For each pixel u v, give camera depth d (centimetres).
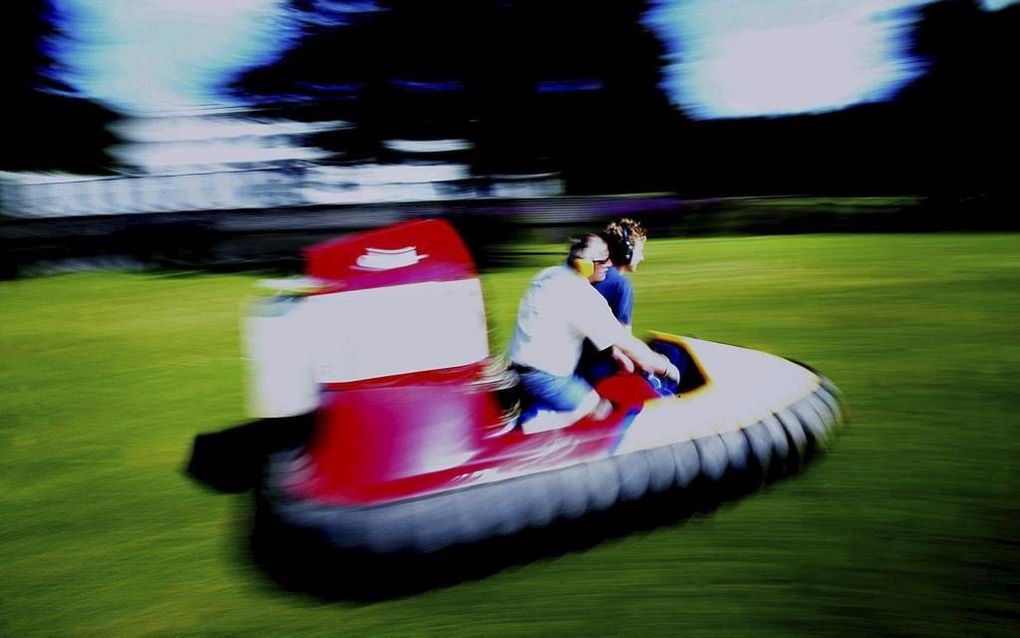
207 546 280
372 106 1343
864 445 333
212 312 752
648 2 1458
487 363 299
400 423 262
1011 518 268
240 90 1346
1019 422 356
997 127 1764
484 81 1373
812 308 654
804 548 256
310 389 305
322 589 246
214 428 409
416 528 241
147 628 235
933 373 439
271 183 1300
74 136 1641
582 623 225
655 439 276
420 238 323
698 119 1733
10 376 542
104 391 492
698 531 270
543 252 1145
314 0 1313
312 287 313
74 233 1091
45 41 1575
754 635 215
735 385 309
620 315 324
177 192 1276
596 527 266
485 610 234
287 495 252
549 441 267
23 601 252
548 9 1362
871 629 215
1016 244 1034
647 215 1279
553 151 1495
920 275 804
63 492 337
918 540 257
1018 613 218
